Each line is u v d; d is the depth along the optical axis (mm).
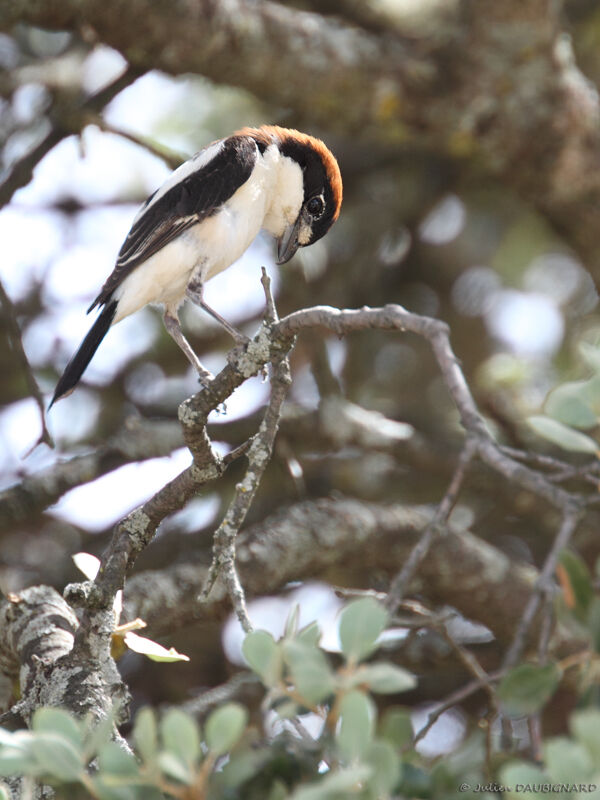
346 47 10164
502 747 3627
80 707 5211
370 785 3080
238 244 8398
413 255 12445
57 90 10500
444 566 8875
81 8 9000
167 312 8492
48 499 9109
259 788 3480
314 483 11148
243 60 9766
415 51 10492
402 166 12273
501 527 11164
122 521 5621
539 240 12047
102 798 3246
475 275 12352
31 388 8422
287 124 11312
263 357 5125
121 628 5418
